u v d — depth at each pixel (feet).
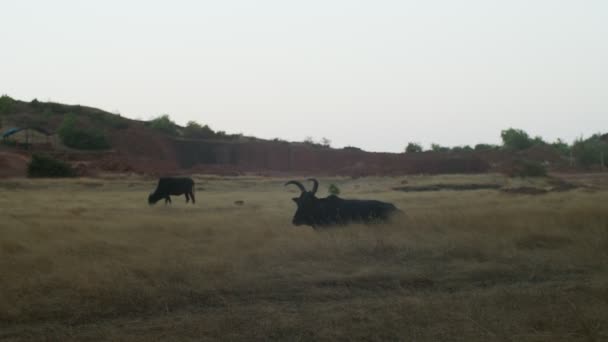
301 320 16.16
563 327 15.19
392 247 27.43
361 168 232.53
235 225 39.14
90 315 16.89
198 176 171.73
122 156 215.72
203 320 16.34
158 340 14.53
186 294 19.04
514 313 16.56
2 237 29.89
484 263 24.30
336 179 171.42
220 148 280.92
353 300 18.67
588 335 14.37
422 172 212.43
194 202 80.28
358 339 14.49
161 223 40.14
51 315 16.79
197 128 322.75
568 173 191.52
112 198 87.15
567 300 17.85
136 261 23.39
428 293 19.66
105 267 21.74
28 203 69.26
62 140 223.71
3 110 264.11
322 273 22.40
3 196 84.69
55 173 157.28
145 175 177.68
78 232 34.40
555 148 260.83
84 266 21.99
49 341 14.61
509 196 76.79
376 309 17.37
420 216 37.29
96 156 210.18
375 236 29.84
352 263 24.64
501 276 22.29
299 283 20.94
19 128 221.87
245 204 74.08
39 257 24.26
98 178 155.43
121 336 14.88
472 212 39.22
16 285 19.16
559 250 27.12
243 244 29.66
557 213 38.14
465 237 29.27
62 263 22.94
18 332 15.35
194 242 31.40
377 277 21.80
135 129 264.11
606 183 135.64
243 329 15.40
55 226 36.52
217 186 138.21
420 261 24.98
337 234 31.73
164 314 17.11
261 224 39.73
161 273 21.39
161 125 296.10
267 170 257.96
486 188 126.52
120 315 16.98
